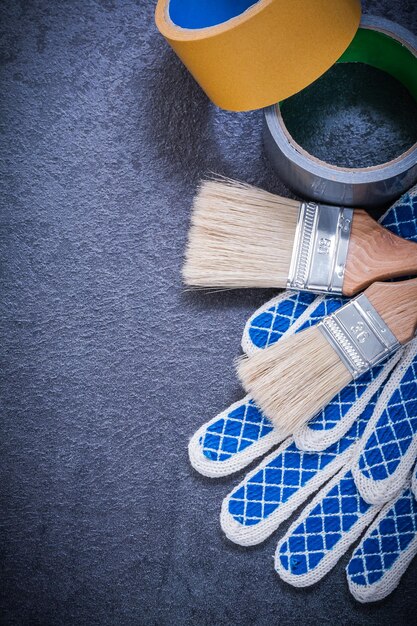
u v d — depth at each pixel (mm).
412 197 1274
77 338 1344
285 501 1272
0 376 1353
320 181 1183
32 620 1318
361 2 1323
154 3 1359
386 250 1223
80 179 1358
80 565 1318
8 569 1327
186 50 1035
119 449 1325
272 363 1225
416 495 1229
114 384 1333
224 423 1291
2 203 1366
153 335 1331
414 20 1317
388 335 1203
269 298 1318
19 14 1373
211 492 1303
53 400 1343
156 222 1343
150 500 1314
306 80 1096
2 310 1358
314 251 1232
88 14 1366
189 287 1326
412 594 1254
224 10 1181
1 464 1342
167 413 1320
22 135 1369
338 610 1269
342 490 1270
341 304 1278
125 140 1356
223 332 1319
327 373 1219
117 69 1363
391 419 1250
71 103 1366
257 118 1336
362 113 1305
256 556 1288
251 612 1286
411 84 1266
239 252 1252
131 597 1308
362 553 1252
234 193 1258
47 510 1329
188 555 1302
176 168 1346
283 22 987
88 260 1350
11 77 1373
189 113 1346
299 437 1259
